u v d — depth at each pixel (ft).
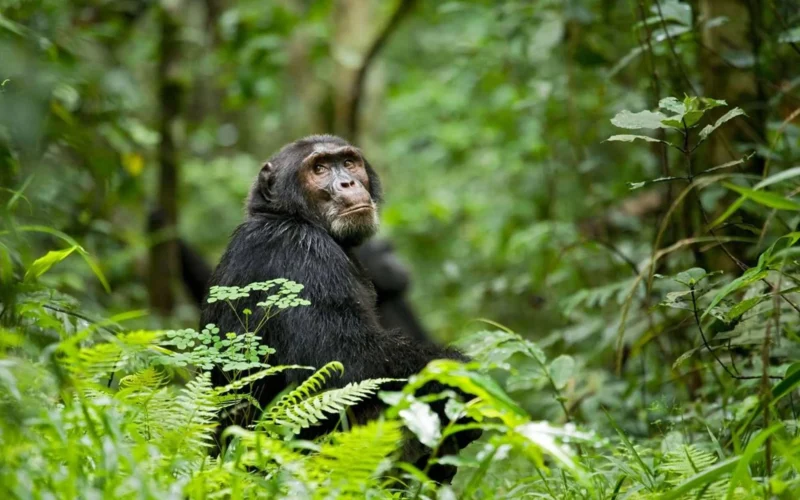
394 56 96.27
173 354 23.54
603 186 48.57
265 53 55.67
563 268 48.03
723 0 34.73
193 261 53.93
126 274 52.16
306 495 17.79
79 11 50.11
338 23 69.21
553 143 50.98
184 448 20.75
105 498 16.33
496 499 22.08
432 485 19.31
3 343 20.25
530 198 61.52
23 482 16.01
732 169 34.40
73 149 37.70
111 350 19.31
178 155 54.70
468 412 19.08
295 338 28.12
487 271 67.36
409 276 61.21
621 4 44.37
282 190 33.22
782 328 25.94
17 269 27.14
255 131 97.66
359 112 68.64
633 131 44.65
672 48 32.04
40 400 19.81
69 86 34.86
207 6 64.64
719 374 31.68
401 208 76.18
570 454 18.31
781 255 21.24
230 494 18.80
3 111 26.94
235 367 23.11
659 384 34.27
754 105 34.19
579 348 44.11
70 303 26.14
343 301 29.27
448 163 74.13
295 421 21.98
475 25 56.08
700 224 34.83
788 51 37.04
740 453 21.36
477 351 29.37
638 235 46.50
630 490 21.84
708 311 22.74
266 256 30.27
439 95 75.36
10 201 26.00
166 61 55.67
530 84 49.70
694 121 24.41
